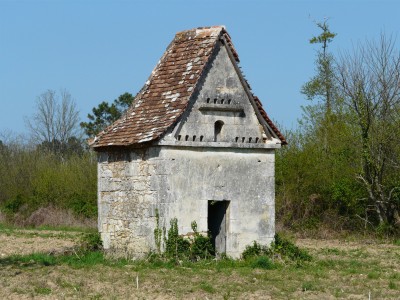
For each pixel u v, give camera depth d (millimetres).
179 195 28875
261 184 30672
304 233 48250
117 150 30797
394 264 31266
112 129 31250
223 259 29469
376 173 46625
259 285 24266
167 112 29469
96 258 29891
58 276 25812
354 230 48656
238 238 30094
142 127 29766
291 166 51062
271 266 28625
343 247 39469
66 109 83125
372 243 42562
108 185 31297
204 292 22781
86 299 21531
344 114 50406
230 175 30031
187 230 28984
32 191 61125
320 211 50594
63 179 59438
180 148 29031
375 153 46688
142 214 29469
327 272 27906
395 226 46188
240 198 30203
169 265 28094
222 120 30031
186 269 27547
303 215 50719
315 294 22781
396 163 46156
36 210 57656
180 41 31875
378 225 47438
